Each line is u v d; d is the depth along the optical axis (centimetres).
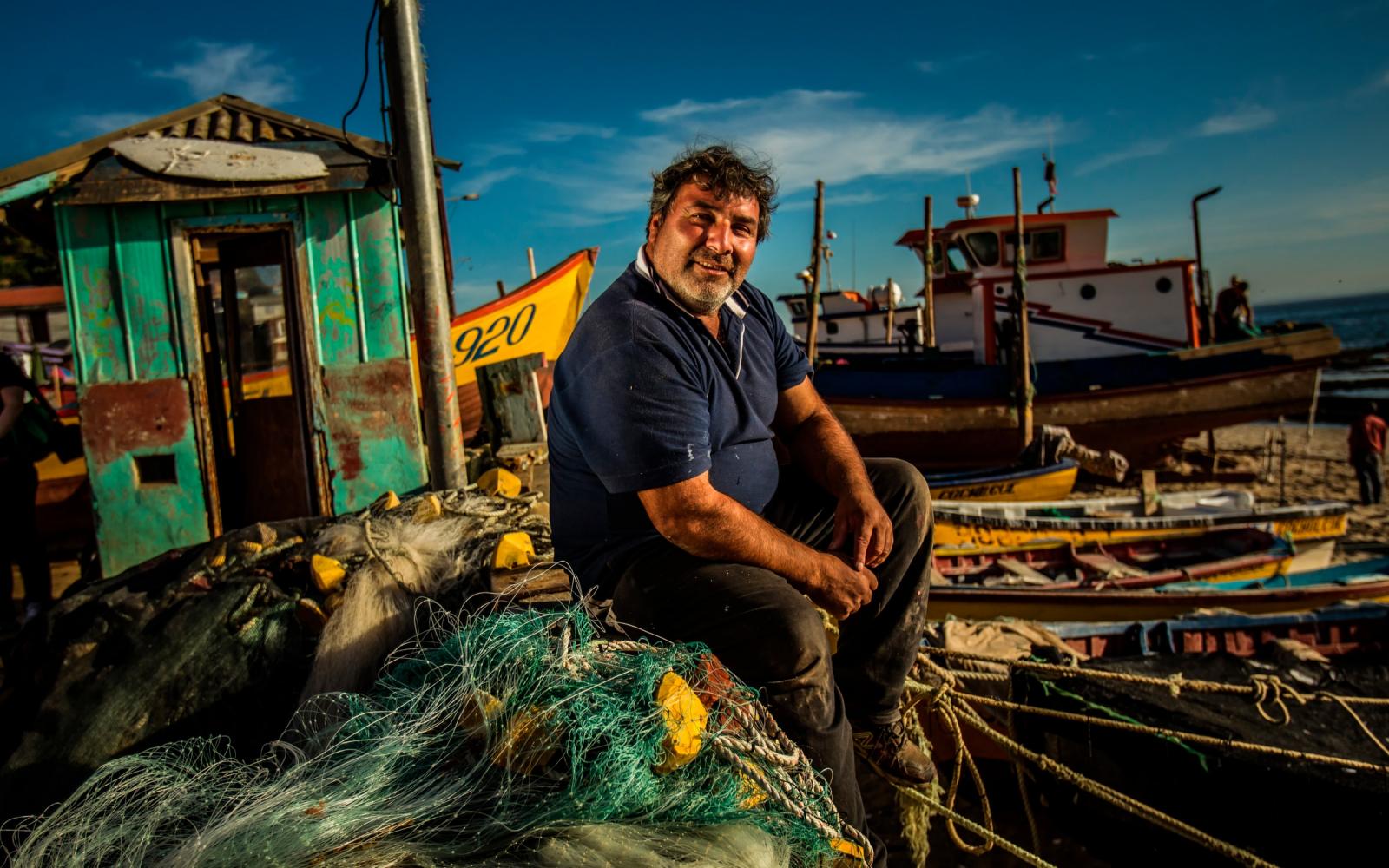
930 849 434
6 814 246
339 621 277
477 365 697
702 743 188
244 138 615
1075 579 807
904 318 1880
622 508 225
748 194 216
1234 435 2395
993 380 1404
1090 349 1420
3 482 581
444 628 265
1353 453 1362
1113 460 1143
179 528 615
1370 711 355
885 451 1466
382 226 606
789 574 216
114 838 185
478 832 177
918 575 243
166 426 608
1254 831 314
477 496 407
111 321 602
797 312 1981
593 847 166
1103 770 352
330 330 612
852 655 248
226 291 685
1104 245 1478
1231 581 763
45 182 566
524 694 199
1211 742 310
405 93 500
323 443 616
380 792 190
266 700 278
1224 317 1584
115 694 271
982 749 420
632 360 206
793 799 191
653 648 205
